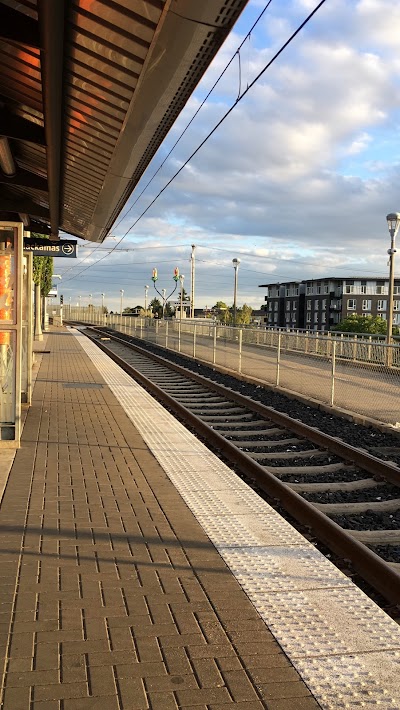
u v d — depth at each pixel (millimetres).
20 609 3814
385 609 4180
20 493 6223
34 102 6934
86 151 8055
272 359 17203
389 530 5828
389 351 12734
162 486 6633
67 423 10133
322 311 96812
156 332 34906
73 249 17031
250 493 6441
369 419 11453
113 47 5215
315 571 4523
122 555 4715
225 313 85312
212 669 3230
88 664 3238
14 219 12789
